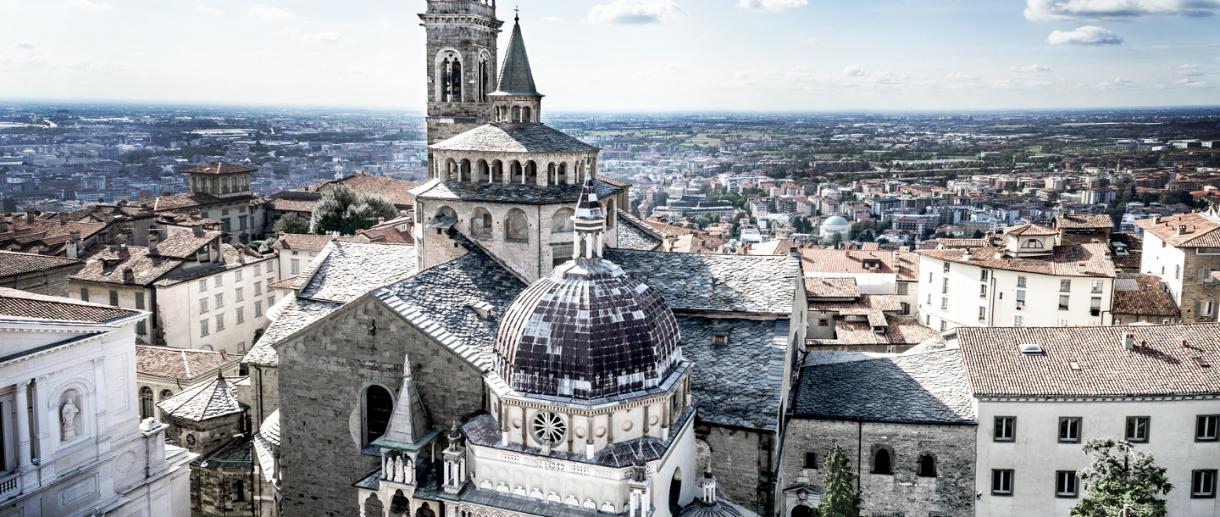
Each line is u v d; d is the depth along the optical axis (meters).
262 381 69.19
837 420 66.50
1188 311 124.19
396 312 56.38
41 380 58.28
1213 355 69.75
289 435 60.62
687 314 65.12
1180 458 67.94
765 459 58.69
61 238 161.75
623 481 50.47
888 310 127.19
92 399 62.59
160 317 126.62
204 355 105.19
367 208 192.62
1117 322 124.31
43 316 59.19
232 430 78.25
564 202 67.81
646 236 95.94
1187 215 143.00
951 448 66.31
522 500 52.47
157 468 68.62
